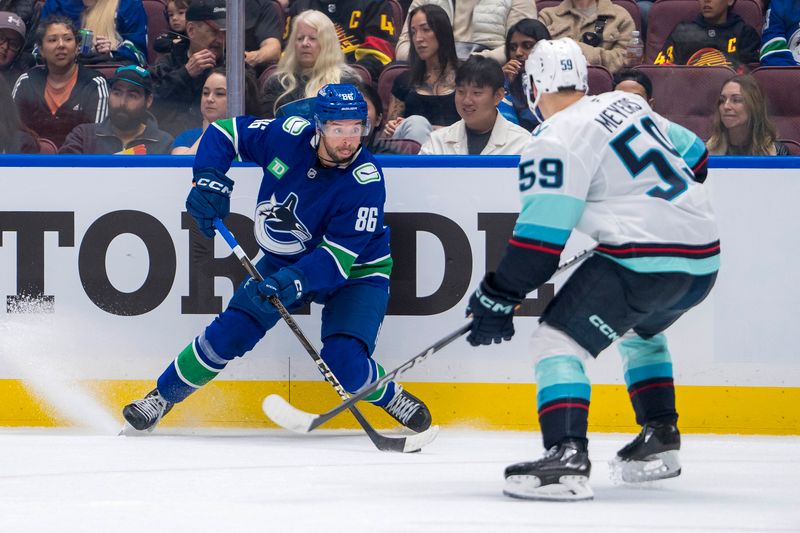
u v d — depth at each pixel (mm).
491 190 12305
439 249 12352
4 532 6660
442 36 13156
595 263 8016
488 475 9250
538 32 13852
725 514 7371
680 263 7887
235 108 12688
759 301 12133
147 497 8039
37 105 13234
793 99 12773
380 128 13406
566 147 7773
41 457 10164
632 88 13211
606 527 6793
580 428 7859
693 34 14398
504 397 12289
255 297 10992
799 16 14156
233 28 12625
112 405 12523
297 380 12391
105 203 12469
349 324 11344
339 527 6750
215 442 11398
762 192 12086
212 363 11500
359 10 14109
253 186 12422
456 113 13203
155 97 13133
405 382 12398
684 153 8766
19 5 13320
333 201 11109
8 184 12508
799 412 12133
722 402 12180
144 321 12469
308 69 13289
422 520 7016
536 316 12211
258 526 6797
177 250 12461
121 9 13203
